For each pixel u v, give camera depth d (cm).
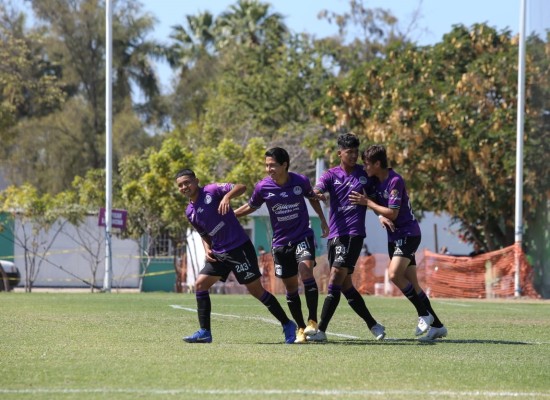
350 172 3325
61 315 4406
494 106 9575
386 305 5769
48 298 6406
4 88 14525
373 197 3316
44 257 10156
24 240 10044
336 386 2153
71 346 2939
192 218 3216
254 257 3212
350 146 3288
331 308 3266
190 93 18050
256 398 1977
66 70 16988
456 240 12706
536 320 4497
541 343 3294
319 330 3256
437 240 11881
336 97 10338
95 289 10069
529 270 8394
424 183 9831
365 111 10138
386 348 3003
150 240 9950
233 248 3184
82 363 2492
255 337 3422
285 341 3212
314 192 3297
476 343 3250
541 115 8681
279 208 3269
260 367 2439
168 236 10656
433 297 8644
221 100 15650
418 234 3338
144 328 3725
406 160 9662
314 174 13175
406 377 2312
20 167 16088
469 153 9281
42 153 16225
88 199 10788
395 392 2083
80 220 9875
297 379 2244
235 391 2062
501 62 9481
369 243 11719
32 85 14712
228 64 17425
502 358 2756
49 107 17362
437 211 10262
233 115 15325
